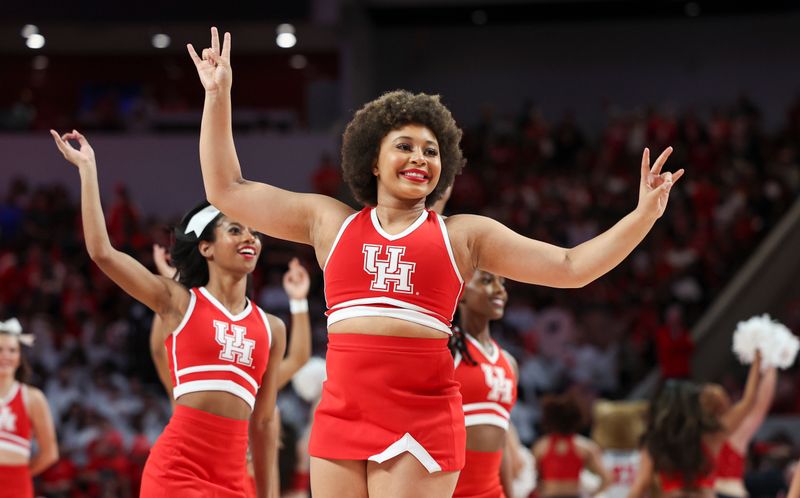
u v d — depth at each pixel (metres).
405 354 4.56
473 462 6.90
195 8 26.53
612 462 13.16
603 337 22.38
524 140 29.77
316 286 22.08
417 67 32.59
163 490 6.23
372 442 4.54
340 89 30.34
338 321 4.66
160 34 28.30
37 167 27.48
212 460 6.34
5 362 8.96
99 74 30.78
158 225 24.98
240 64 30.83
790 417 19.06
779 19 31.39
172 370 6.46
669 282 23.97
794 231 23.55
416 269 4.60
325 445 4.63
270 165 27.58
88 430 16.97
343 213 4.81
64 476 15.40
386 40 32.59
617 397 20.41
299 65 30.83
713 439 8.85
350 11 28.22
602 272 4.52
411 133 4.73
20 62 30.70
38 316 21.20
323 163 26.61
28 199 26.36
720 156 28.56
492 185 28.16
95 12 26.41
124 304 21.64
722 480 9.66
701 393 9.11
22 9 26.36
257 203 4.88
